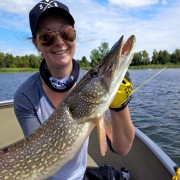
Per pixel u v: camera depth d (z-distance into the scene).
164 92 4.85
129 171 0.85
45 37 0.61
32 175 0.56
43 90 0.64
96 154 0.98
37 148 0.56
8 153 0.56
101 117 0.56
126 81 0.56
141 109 3.21
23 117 0.64
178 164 1.54
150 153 0.77
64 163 0.57
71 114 0.56
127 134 0.59
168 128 2.30
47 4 0.61
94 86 0.55
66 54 0.63
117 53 0.54
